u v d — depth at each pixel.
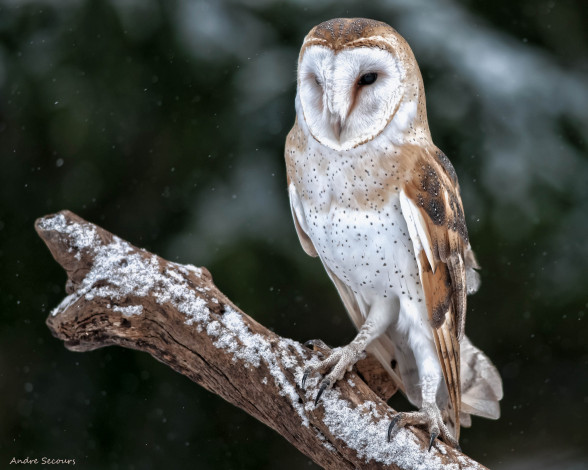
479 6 8.70
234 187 8.65
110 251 8.09
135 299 8.08
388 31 8.09
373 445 8.03
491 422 9.92
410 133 8.09
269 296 8.63
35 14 8.61
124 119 8.65
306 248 8.20
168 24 8.61
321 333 8.88
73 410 8.73
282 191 8.65
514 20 8.70
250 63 8.62
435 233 8.09
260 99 8.61
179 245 8.62
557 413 9.88
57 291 8.71
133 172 8.70
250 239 8.62
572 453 9.47
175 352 8.09
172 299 8.07
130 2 8.59
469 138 8.60
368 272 8.12
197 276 8.10
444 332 8.12
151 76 8.62
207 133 8.65
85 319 8.08
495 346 9.55
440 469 8.01
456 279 8.13
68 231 8.09
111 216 8.71
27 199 8.71
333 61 8.08
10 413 8.71
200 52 8.60
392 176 8.09
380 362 8.19
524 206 8.59
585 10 8.74
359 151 8.09
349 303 8.20
